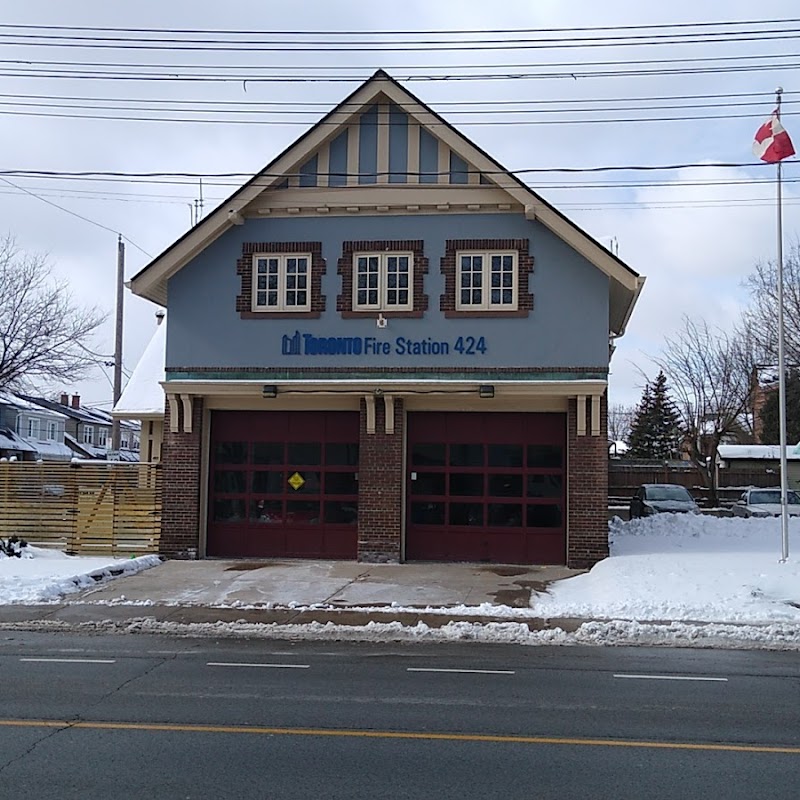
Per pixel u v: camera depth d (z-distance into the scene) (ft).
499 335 61.72
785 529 57.72
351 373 62.64
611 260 59.88
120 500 67.26
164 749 22.84
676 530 74.64
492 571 59.36
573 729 24.97
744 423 169.37
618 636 40.60
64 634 41.50
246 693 29.27
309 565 61.57
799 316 113.60
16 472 68.39
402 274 63.10
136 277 63.46
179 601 49.80
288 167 63.05
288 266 64.23
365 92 62.49
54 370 119.75
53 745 23.15
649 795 19.62
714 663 35.04
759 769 21.48
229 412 65.92
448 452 63.82
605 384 59.88
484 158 61.46
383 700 28.32
